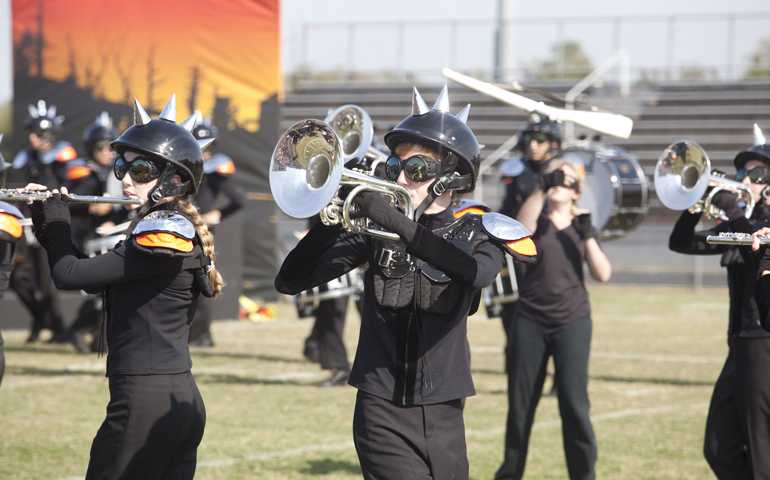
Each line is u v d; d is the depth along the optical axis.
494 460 20.16
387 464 10.66
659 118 107.19
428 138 10.87
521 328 18.45
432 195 11.00
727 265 15.21
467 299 11.21
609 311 56.78
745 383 14.85
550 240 18.64
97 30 58.09
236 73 59.12
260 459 19.83
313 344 34.69
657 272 79.75
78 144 58.28
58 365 32.75
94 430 22.34
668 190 16.42
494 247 11.12
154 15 58.41
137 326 11.45
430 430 10.84
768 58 110.94
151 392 11.35
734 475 15.34
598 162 32.72
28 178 35.50
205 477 18.25
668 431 23.20
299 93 116.12
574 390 17.73
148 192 11.95
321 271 11.40
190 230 11.26
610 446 21.50
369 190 10.27
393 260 10.98
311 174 10.30
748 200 16.11
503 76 108.12
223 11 58.78
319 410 25.50
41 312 38.47
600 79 111.38
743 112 106.38
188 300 11.81
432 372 10.88
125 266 11.21
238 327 48.38
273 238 60.28
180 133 11.93
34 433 21.94
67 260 11.40
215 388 28.97
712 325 49.47
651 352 38.84
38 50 58.00
